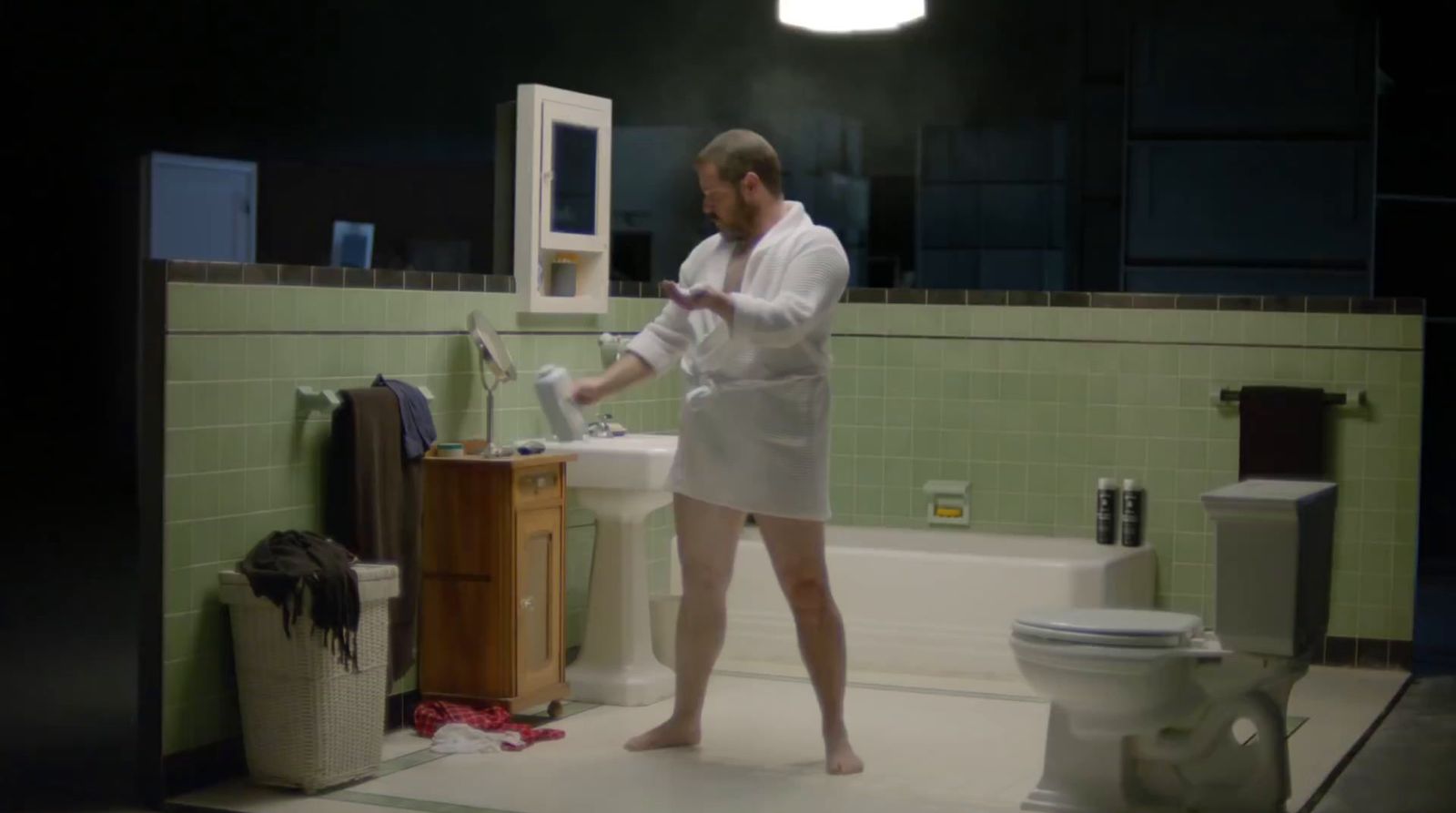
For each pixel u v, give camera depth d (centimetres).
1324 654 583
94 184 833
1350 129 607
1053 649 362
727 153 412
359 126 829
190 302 381
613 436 517
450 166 838
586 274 537
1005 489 623
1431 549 640
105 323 823
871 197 682
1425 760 444
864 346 638
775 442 401
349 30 813
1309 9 608
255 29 826
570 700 496
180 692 383
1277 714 373
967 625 558
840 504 645
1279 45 612
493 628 450
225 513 393
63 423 823
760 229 416
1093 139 644
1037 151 655
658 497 489
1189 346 596
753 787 397
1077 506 614
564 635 477
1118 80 638
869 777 410
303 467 419
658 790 392
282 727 384
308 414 420
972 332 625
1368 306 574
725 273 418
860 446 641
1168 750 374
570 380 484
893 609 568
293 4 820
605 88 728
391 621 434
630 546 498
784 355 402
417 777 403
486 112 791
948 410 629
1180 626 364
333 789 390
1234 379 591
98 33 820
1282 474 577
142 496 379
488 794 387
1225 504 367
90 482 821
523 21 762
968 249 668
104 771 411
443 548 454
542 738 445
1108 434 608
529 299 504
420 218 850
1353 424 577
